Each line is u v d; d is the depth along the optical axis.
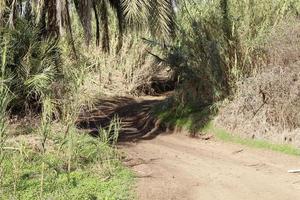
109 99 20.39
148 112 15.79
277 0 12.60
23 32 12.44
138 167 9.15
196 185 7.96
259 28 12.35
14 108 11.99
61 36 12.65
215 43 12.51
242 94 11.59
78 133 10.99
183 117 13.21
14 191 7.19
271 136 10.51
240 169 8.93
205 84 13.02
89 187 7.55
